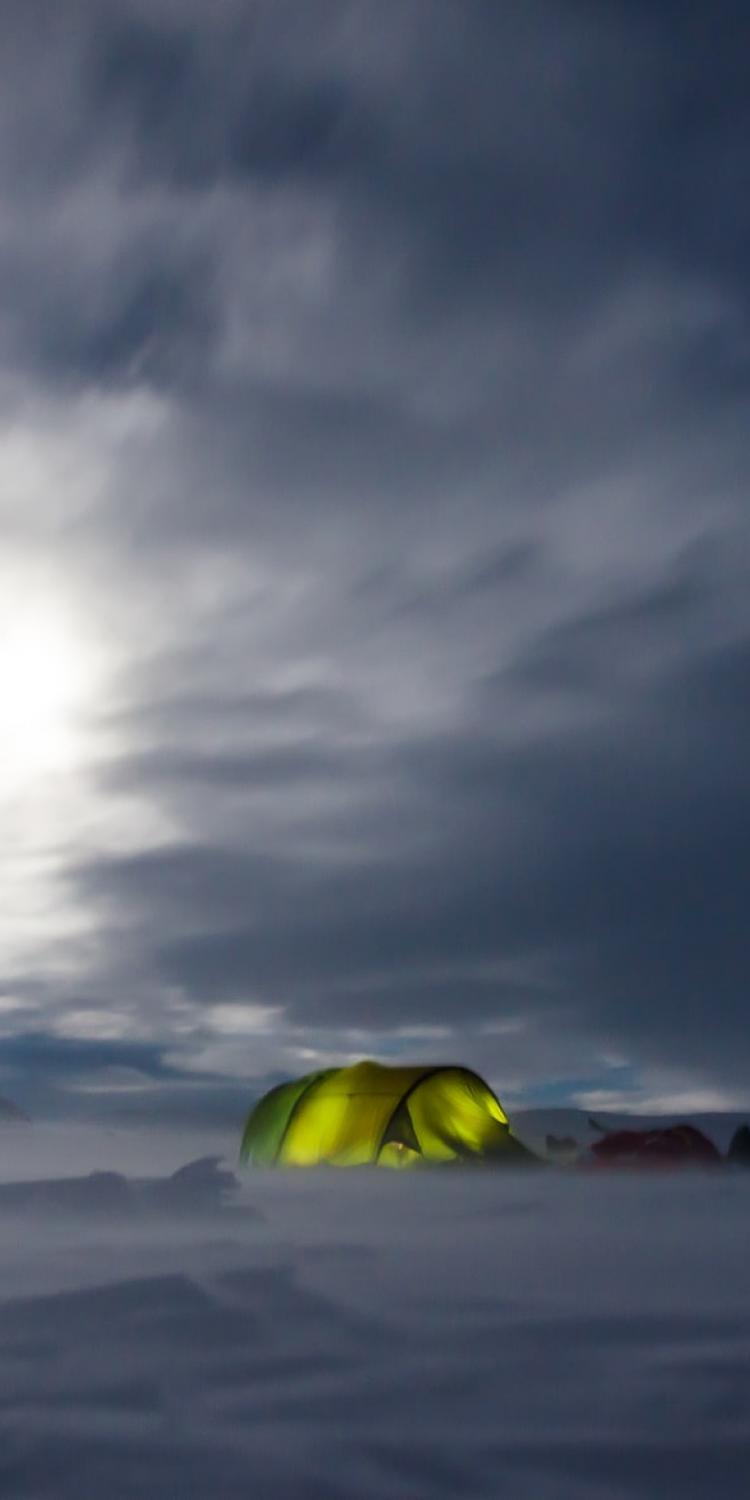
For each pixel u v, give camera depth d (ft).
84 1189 21.43
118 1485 7.79
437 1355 11.13
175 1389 9.95
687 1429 8.95
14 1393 9.78
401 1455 8.38
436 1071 40.63
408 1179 33.27
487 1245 18.93
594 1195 28.27
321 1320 12.47
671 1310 13.43
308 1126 40.32
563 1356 11.16
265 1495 7.64
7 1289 13.84
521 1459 8.30
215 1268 15.42
